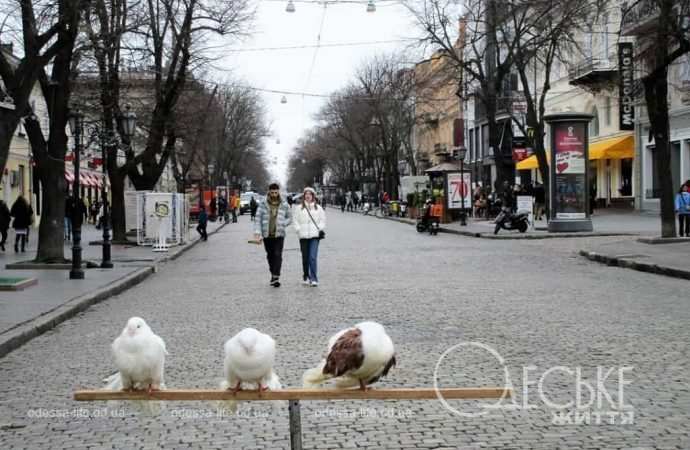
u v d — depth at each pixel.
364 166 92.81
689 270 17.69
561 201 33.50
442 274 19.41
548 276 18.58
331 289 16.58
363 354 5.36
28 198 51.97
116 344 5.62
